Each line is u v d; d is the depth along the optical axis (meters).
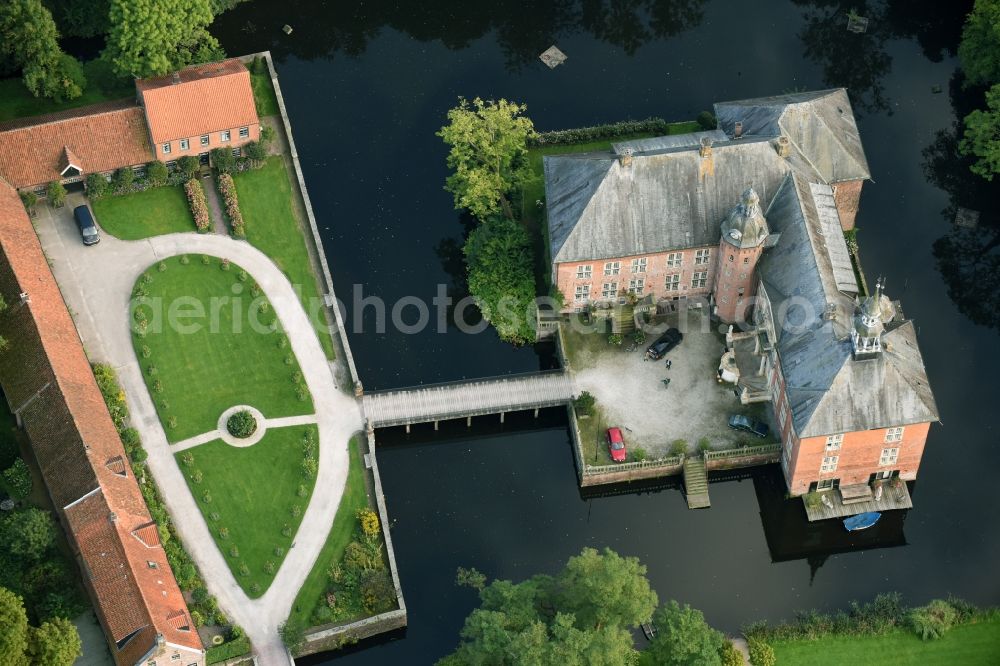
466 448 173.62
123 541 148.62
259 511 162.00
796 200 170.25
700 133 182.50
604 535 166.50
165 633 143.12
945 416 174.88
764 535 167.00
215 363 172.25
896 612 157.50
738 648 154.75
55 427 157.62
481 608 154.25
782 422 166.75
